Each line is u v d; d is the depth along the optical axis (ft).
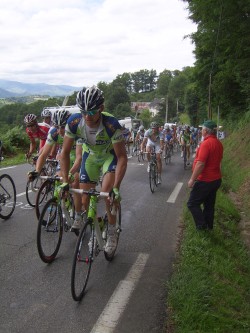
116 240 13.57
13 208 18.90
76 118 11.75
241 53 40.98
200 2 34.60
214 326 9.37
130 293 11.15
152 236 16.72
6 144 52.37
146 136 28.66
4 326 9.25
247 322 10.18
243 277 13.64
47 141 15.38
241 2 32.09
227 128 85.97
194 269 12.31
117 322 9.61
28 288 11.27
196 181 16.25
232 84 67.87
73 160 16.74
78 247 10.36
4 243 15.02
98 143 12.13
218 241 16.07
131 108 297.12
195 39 55.47
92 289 11.38
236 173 38.63
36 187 19.85
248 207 25.25
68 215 14.32
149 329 9.33
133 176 35.09
